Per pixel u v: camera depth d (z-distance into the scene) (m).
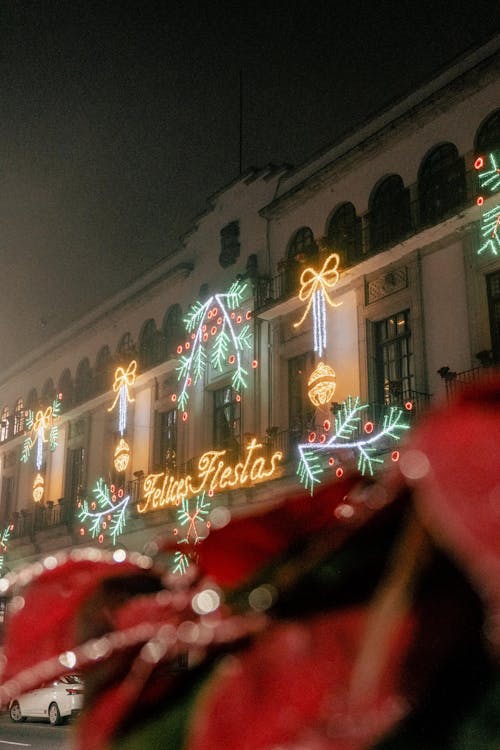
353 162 18.38
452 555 0.76
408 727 0.80
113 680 1.19
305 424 18.19
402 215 16.94
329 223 18.94
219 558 1.17
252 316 20.05
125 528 23.86
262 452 18.80
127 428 25.69
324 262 18.09
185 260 24.31
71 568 1.32
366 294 17.45
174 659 1.14
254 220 21.59
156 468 23.33
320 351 17.92
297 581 0.93
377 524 0.89
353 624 0.88
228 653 1.01
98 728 1.15
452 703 0.80
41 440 30.70
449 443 0.70
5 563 30.86
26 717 18.84
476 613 0.81
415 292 16.27
